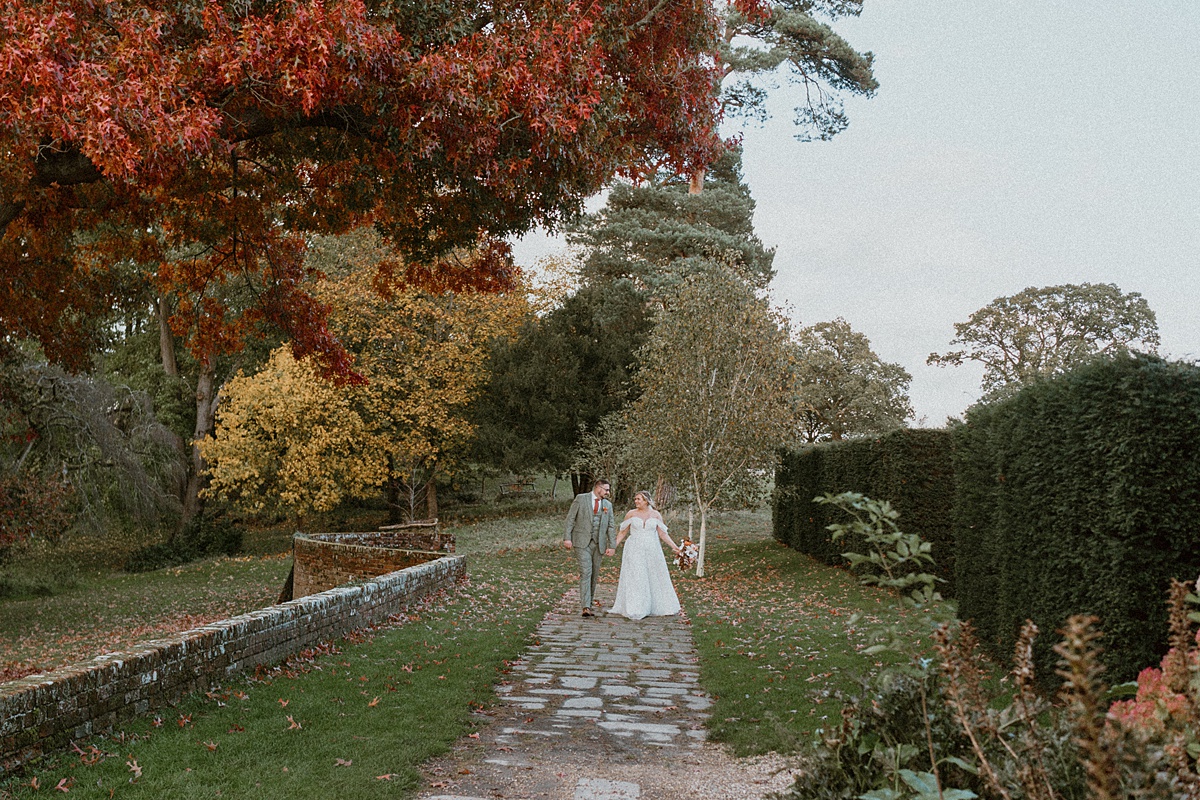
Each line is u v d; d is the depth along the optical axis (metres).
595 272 33.06
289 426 28.50
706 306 19.52
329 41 7.25
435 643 9.30
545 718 6.51
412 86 7.97
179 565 29.16
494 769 5.23
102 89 6.56
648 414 20.05
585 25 8.46
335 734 5.66
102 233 12.11
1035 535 7.00
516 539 27.31
